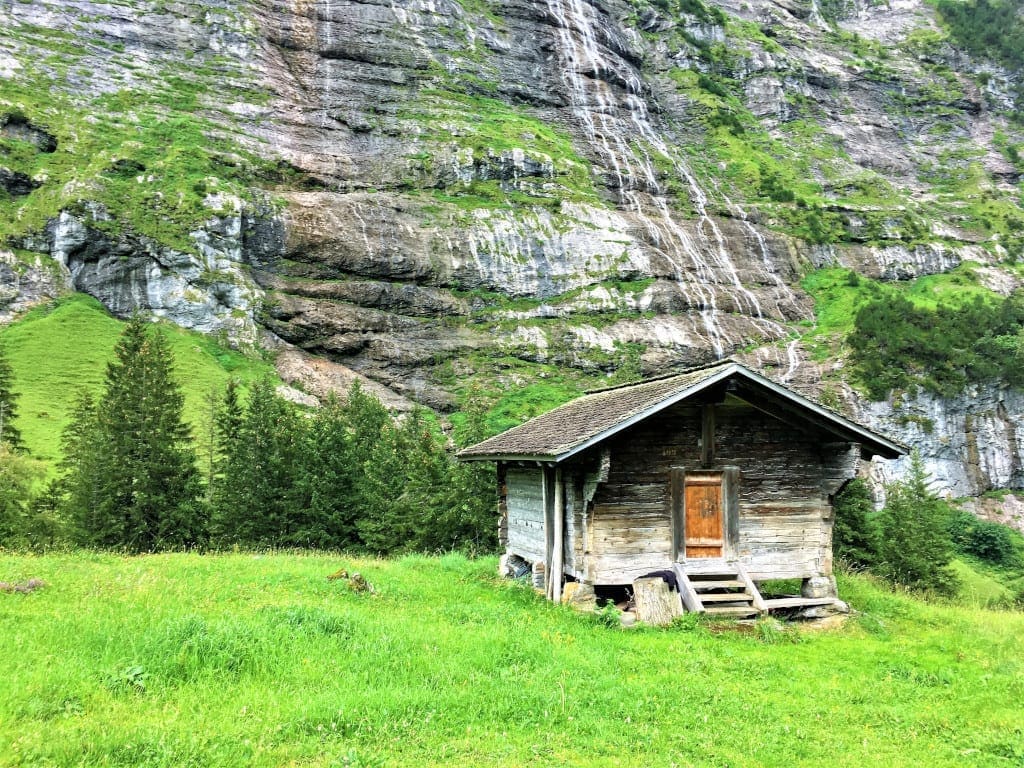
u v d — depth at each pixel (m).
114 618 11.90
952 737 9.78
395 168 88.88
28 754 7.26
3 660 9.72
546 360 75.94
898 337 75.31
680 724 9.71
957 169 138.62
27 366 54.19
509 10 120.50
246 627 11.49
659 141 117.69
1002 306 85.25
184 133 80.62
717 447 17.77
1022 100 158.62
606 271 84.94
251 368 63.78
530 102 110.19
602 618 15.52
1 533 33.31
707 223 99.00
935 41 169.12
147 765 7.36
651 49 141.88
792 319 89.75
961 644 15.29
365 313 73.62
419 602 16.34
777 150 128.50
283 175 83.00
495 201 88.31
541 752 8.47
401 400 67.38
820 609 17.38
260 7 99.69
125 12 90.88
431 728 8.91
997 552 58.38
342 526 38.59
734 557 17.50
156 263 67.25
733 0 165.88
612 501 17.08
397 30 106.25
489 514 36.06
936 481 68.38
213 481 42.41
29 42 83.31
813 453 18.34
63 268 64.88
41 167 71.19
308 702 9.24
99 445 36.88
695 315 83.69
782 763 8.61
